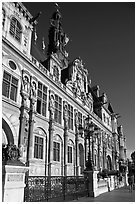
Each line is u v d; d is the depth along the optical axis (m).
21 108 16.28
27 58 18.09
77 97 28.58
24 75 17.52
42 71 20.20
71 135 24.53
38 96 19.30
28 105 17.41
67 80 26.53
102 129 37.78
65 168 21.38
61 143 21.98
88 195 15.20
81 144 26.97
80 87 30.84
